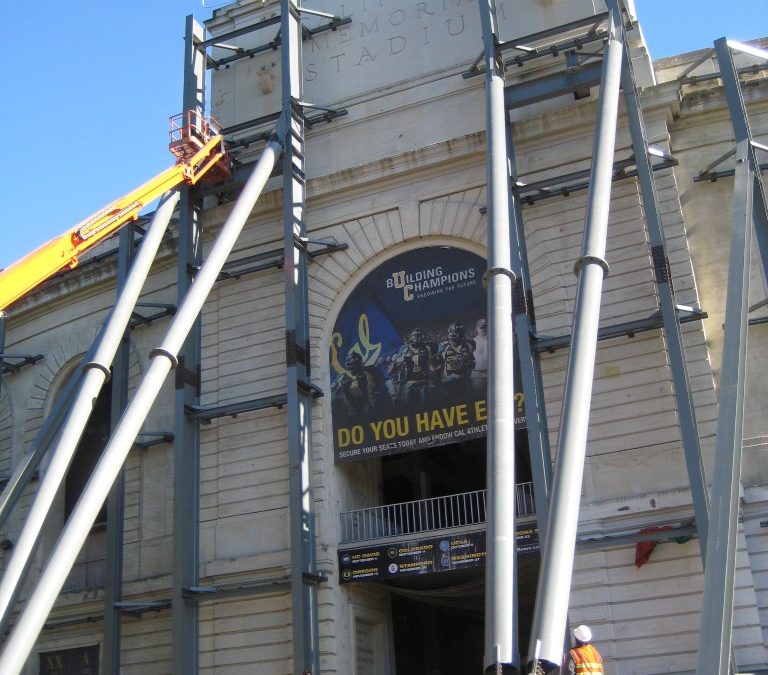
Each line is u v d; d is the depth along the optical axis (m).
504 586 15.48
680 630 23.42
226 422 29.83
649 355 25.86
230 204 32.19
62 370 36.09
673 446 24.94
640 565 24.09
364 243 30.30
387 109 31.75
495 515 16.34
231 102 34.75
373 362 29.20
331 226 30.91
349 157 31.70
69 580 32.44
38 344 37.03
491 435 17.48
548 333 27.06
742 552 23.55
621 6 28.52
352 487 29.77
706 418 24.97
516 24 31.02
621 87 27.23
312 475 28.25
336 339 29.88
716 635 14.95
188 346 30.34
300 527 26.53
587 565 24.53
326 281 30.33
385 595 30.30
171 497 30.67
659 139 28.12
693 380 25.39
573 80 28.06
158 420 31.92
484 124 30.25
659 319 25.36
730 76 26.67
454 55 31.53
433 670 34.03
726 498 17.34
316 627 26.44
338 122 32.22
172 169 30.39
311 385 28.92
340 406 29.16
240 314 30.97
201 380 30.73
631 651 23.62
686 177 28.08
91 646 30.69
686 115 28.58
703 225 27.44
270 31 35.19
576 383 17.30
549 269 27.66
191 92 32.91
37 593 19.73
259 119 31.80
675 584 23.78
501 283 19.94
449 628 36.22
